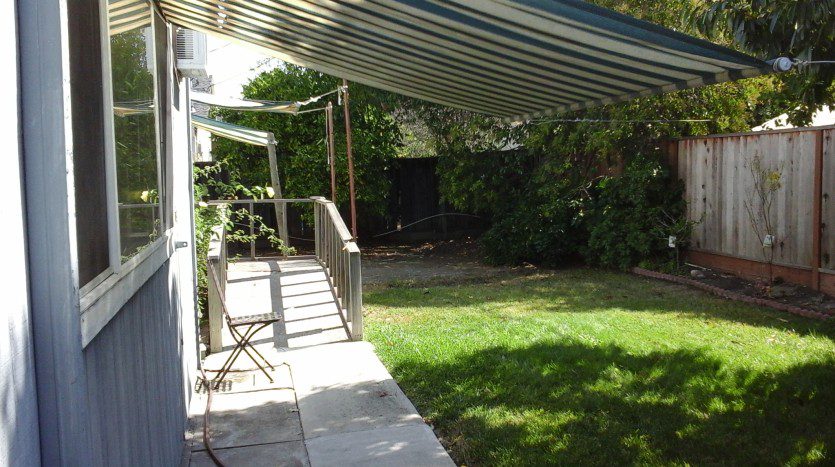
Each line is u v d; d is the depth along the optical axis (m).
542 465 4.21
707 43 3.34
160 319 3.88
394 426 4.97
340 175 16.42
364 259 15.43
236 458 4.57
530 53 4.13
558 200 12.98
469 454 4.45
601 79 4.54
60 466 1.85
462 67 4.89
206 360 6.91
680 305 9.02
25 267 1.80
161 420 3.78
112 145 2.49
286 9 4.52
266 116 16.06
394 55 5.02
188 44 5.77
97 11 2.44
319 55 5.72
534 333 7.47
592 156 13.27
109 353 2.45
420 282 11.95
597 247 12.36
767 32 6.19
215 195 16.62
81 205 2.11
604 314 8.55
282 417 5.29
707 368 6.03
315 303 8.98
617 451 4.38
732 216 10.71
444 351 6.79
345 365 6.50
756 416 4.90
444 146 15.72
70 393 1.88
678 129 12.16
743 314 8.30
